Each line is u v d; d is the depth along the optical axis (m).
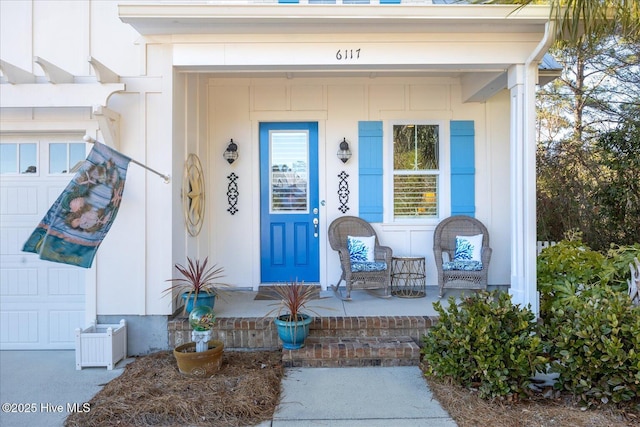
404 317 3.92
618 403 2.72
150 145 3.96
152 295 3.94
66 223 3.20
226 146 5.34
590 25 3.46
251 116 5.34
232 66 3.90
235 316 4.04
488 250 4.67
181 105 4.25
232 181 5.34
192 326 3.36
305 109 5.35
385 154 5.40
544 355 3.10
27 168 4.29
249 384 3.10
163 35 3.87
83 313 4.23
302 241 5.44
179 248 4.20
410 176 5.45
